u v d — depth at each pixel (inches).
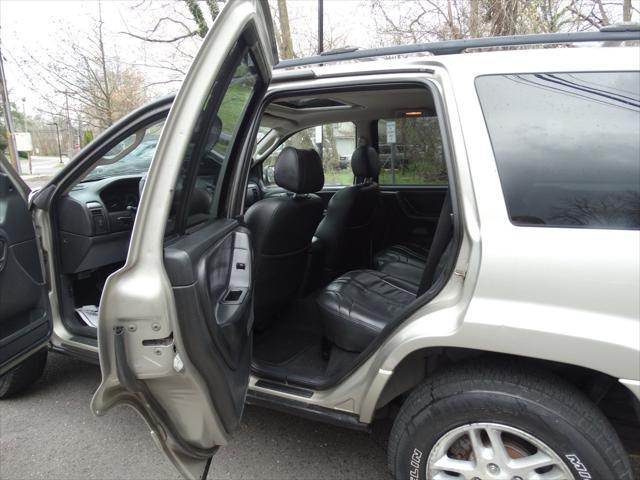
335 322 81.3
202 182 69.1
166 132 50.6
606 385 55.8
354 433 90.1
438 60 65.3
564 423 53.9
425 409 61.0
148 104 80.3
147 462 83.7
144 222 51.2
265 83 74.7
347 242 124.0
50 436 91.2
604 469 53.6
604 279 51.4
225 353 59.8
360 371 68.1
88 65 397.4
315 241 119.1
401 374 67.0
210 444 61.5
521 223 55.8
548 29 223.3
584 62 56.9
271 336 103.1
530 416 55.1
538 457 56.5
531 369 57.9
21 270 79.5
